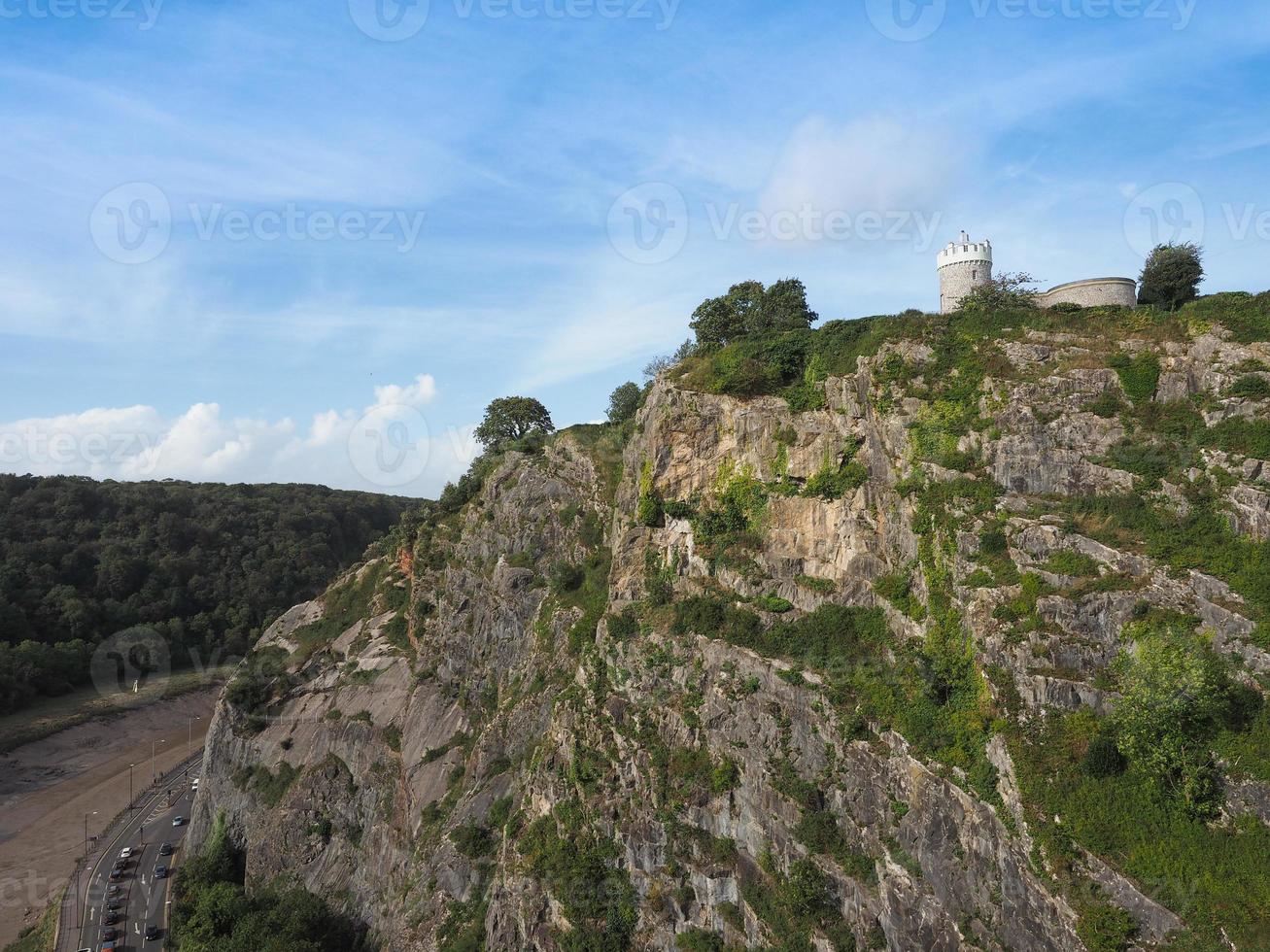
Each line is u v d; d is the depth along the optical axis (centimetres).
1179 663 3189
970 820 3444
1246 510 3669
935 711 3828
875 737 3966
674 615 5209
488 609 7575
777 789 4131
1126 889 2917
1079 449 4234
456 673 7675
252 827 8081
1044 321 4822
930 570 4225
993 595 3856
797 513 5066
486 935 5059
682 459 5622
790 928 3809
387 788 7325
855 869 3731
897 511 4569
